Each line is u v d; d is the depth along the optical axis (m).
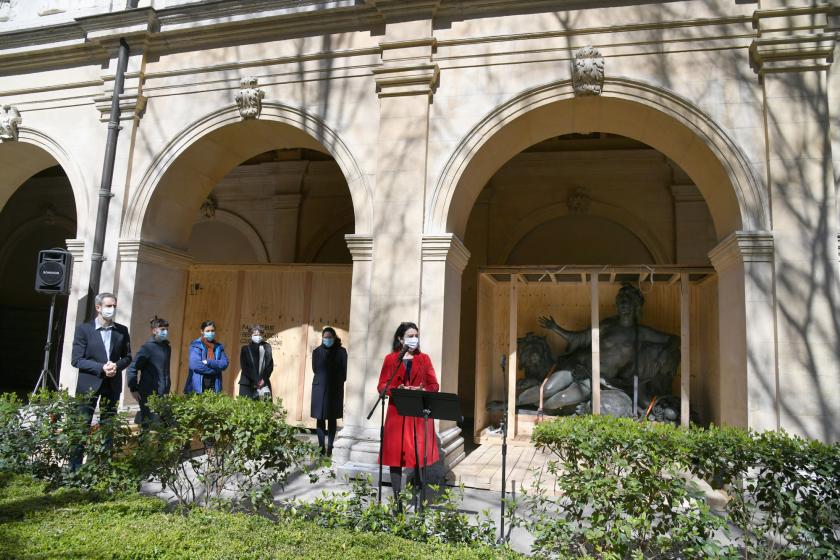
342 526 3.35
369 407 5.96
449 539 3.23
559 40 6.25
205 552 2.78
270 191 12.55
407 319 6.02
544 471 6.02
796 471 3.34
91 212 7.66
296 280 8.79
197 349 6.28
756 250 5.45
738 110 5.76
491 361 9.04
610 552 3.03
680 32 5.99
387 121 6.45
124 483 4.03
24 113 8.36
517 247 11.34
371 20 6.77
